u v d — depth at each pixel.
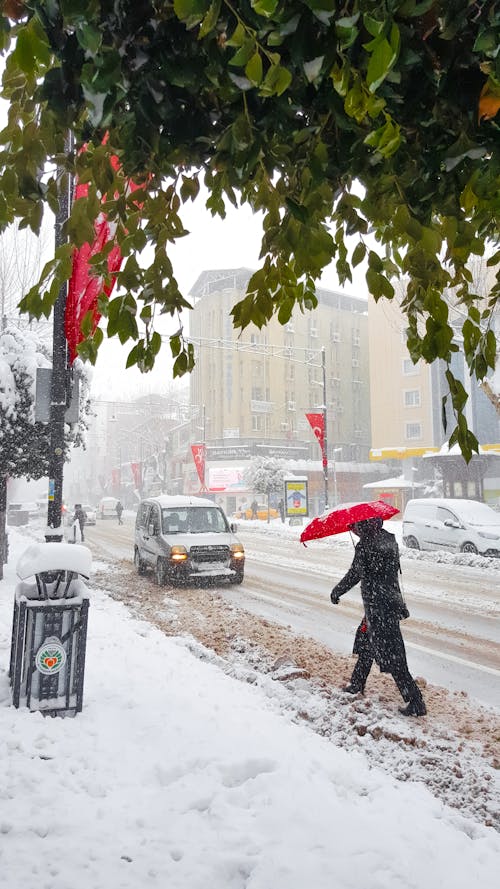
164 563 12.70
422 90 1.29
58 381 7.36
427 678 6.56
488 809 3.71
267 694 5.88
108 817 3.14
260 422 61.09
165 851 2.82
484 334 1.96
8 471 11.59
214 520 13.97
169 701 5.09
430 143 1.38
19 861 2.72
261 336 62.47
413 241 1.68
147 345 1.96
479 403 35.53
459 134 1.29
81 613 4.84
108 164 1.62
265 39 1.20
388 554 5.51
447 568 15.24
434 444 46.72
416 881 2.57
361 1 1.02
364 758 4.43
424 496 40.12
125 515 60.28
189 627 9.01
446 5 1.09
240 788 3.44
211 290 65.19
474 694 6.02
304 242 1.65
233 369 60.66
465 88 1.23
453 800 3.84
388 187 1.52
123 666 6.19
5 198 1.59
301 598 11.49
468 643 8.09
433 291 1.69
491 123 1.24
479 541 16.81
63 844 2.87
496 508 32.88
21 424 10.70
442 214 1.57
